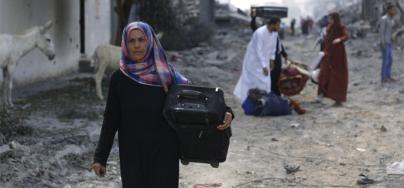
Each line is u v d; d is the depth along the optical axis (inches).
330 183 306.3
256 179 315.3
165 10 1095.0
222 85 733.9
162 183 186.7
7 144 339.6
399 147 379.6
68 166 321.4
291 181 311.3
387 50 685.3
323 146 389.1
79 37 850.1
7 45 462.3
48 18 706.8
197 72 834.2
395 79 719.1
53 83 663.8
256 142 403.5
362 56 1130.0
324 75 547.5
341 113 507.5
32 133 386.0
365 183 301.9
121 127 190.5
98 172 190.2
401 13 1189.7
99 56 537.6
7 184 275.9
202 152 189.2
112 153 353.1
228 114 185.3
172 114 181.0
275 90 532.4
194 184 305.7
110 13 1082.1
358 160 351.6
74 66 821.9
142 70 185.6
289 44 1835.6
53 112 472.4
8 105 478.3
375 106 540.7
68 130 406.0
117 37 781.3
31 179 287.9
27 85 636.1
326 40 546.9
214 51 1256.8
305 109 536.1
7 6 581.9
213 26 1809.8
